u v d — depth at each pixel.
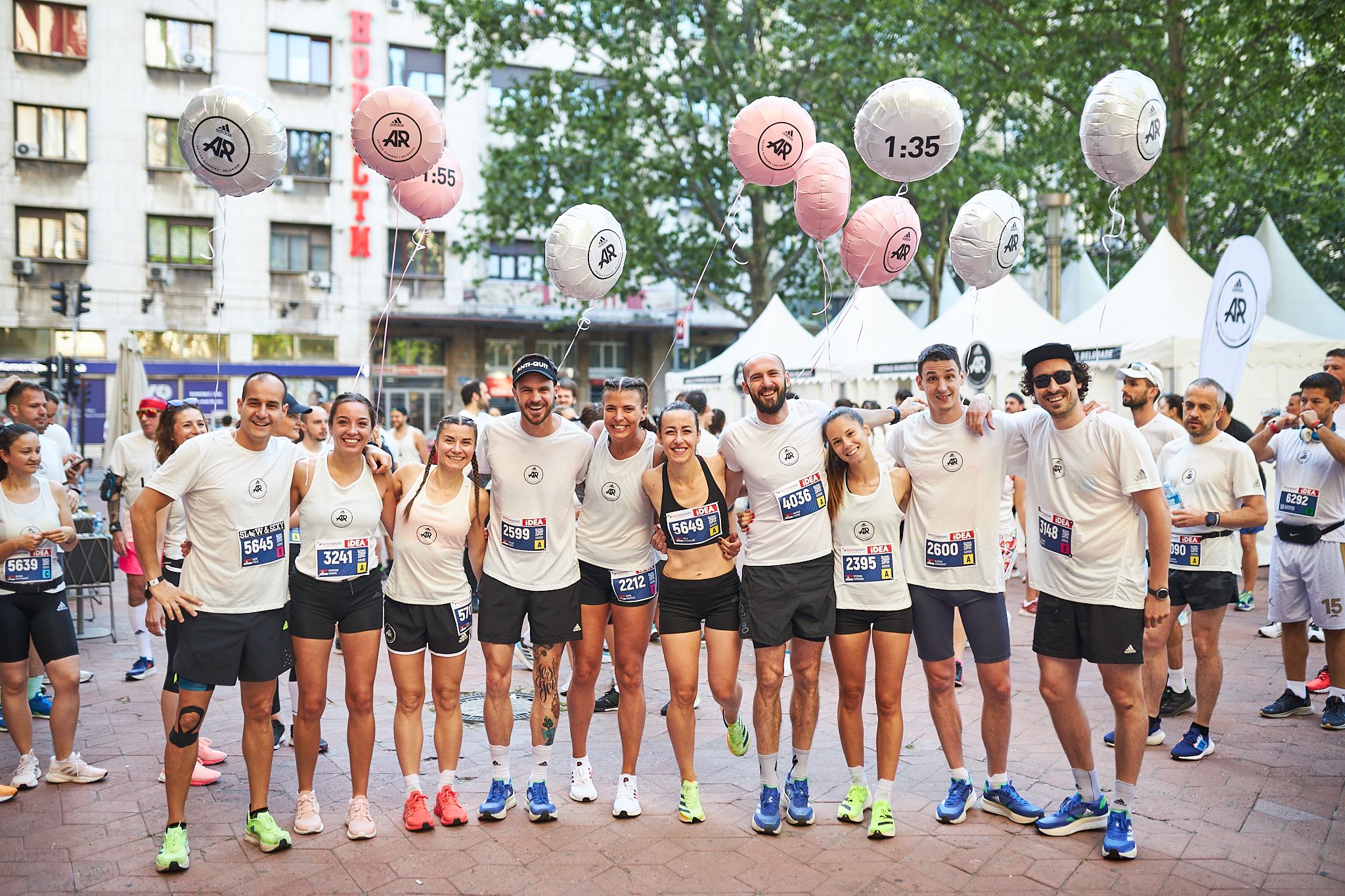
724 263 19.56
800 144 4.85
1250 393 10.30
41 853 3.79
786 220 19.47
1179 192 13.27
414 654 4.07
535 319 27.77
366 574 3.97
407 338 27.72
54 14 23.67
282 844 3.79
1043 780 4.54
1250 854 3.72
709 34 18.44
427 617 4.05
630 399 4.09
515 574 4.12
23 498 4.44
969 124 17.55
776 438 4.02
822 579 4.02
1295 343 10.47
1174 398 6.71
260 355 25.86
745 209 19.92
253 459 3.83
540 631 4.12
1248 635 7.38
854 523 4.02
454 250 19.98
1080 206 17.98
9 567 4.34
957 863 3.68
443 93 26.97
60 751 4.50
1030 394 3.93
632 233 18.17
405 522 4.04
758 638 3.99
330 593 3.93
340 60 25.91
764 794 4.02
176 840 3.66
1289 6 11.66
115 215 24.41
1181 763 4.70
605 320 28.91
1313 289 13.78
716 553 4.11
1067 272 19.62
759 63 17.86
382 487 4.14
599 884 3.52
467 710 5.81
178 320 25.08
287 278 26.00
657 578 4.41
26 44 23.48
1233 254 8.48
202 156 4.40
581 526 4.28
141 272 24.70
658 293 29.84
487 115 27.31
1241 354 8.44
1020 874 3.59
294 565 4.00
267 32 25.20
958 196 16.86
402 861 3.71
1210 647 4.75
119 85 24.20
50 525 4.46
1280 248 14.17
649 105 18.58
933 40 15.61
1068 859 3.71
